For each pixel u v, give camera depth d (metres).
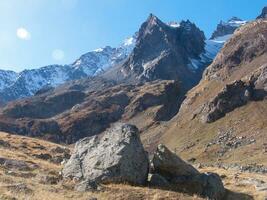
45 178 42.25
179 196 38.09
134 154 42.09
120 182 40.50
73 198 34.88
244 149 184.25
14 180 38.81
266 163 140.88
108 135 45.00
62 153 84.81
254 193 46.84
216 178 43.75
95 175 41.16
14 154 62.84
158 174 42.56
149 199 36.81
